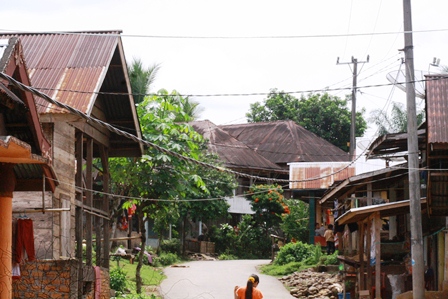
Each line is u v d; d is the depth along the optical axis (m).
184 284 29.33
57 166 18.75
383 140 23.95
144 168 25.48
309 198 42.56
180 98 26.67
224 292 27.56
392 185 30.70
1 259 13.55
